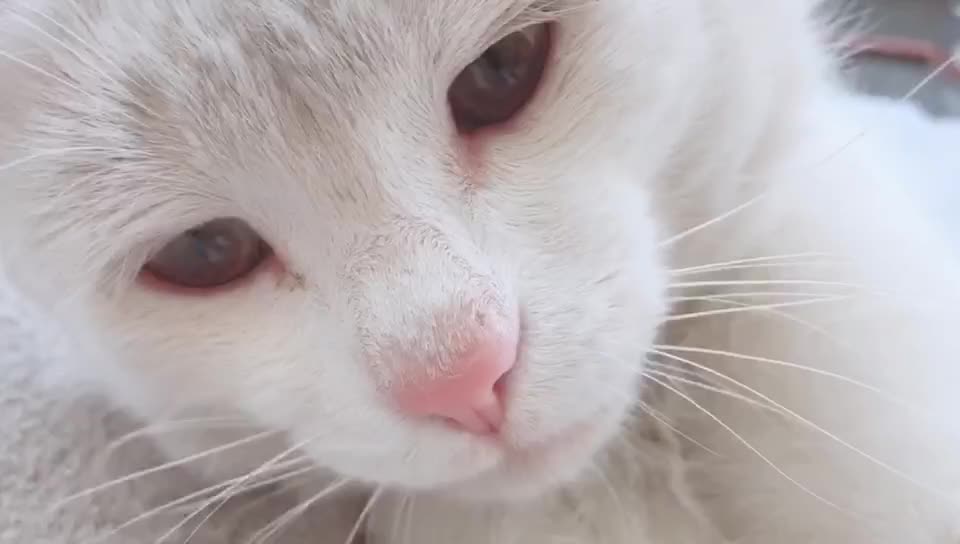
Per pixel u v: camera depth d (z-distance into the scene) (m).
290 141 0.16
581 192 0.17
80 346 0.20
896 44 0.42
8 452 0.20
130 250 0.17
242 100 0.15
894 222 0.22
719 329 0.21
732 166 0.20
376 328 0.16
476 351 0.15
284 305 0.17
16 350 0.22
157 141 0.16
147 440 0.21
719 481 0.21
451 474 0.17
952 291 0.22
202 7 0.15
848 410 0.20
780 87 0.21
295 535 0.20
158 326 0.18
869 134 0.24
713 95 0.19
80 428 0.21
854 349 0.20
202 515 0.20
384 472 0.17
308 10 0.15
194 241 0.17
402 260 0.16
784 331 0.20
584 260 0.17
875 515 0.19
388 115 0.16
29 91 0.16
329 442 0.17
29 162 0.17
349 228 0.16
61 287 0.18
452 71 0.16
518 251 0.16
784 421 0.20
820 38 0.23
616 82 0.17
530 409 0.16
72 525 0.19
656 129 0.18
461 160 0.17
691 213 0.20
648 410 0.20
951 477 0.19
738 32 0.19
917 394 0.20
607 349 0.17
